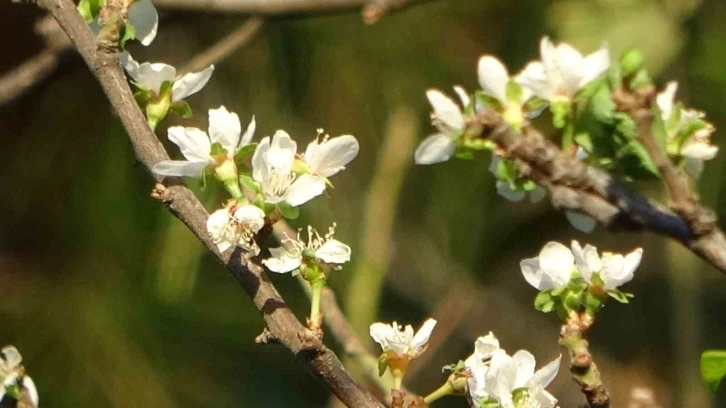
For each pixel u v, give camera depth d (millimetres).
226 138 560
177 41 1066
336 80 1037
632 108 527
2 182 958
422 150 591
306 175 556
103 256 956
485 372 574
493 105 588
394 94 1065
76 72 966
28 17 997
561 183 544
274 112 1016
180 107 594
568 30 1019
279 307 554
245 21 1041
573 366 556
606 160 558
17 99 878
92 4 599
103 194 952
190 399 1037
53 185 960
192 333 1074
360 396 551
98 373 935
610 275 576
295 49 1020
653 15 1013
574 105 572
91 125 970
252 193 563
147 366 963
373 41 1041
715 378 593
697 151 579
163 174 558
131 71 590
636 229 543
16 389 626
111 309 953
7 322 922
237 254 558
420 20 1056
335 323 743
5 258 939
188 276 955
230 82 1008
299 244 558
